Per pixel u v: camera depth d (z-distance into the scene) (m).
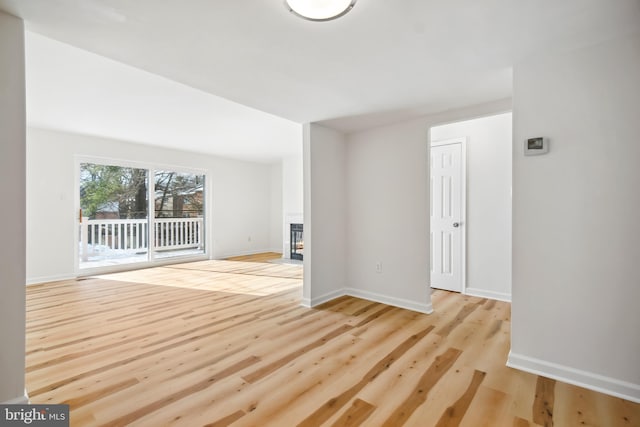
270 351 2.32
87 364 2.11
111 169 5.38
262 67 2.10
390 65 2.07
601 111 1.79
